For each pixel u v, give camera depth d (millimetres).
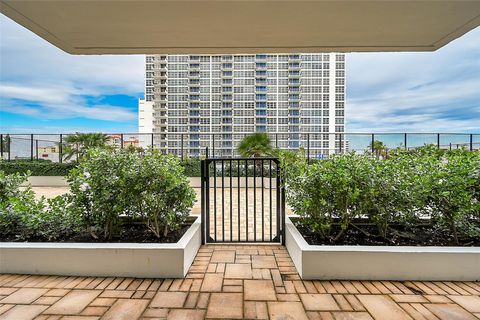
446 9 2117
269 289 1960
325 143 9016
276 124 48219
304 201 2328
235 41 2746
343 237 2496
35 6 2059
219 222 3992
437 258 2070
